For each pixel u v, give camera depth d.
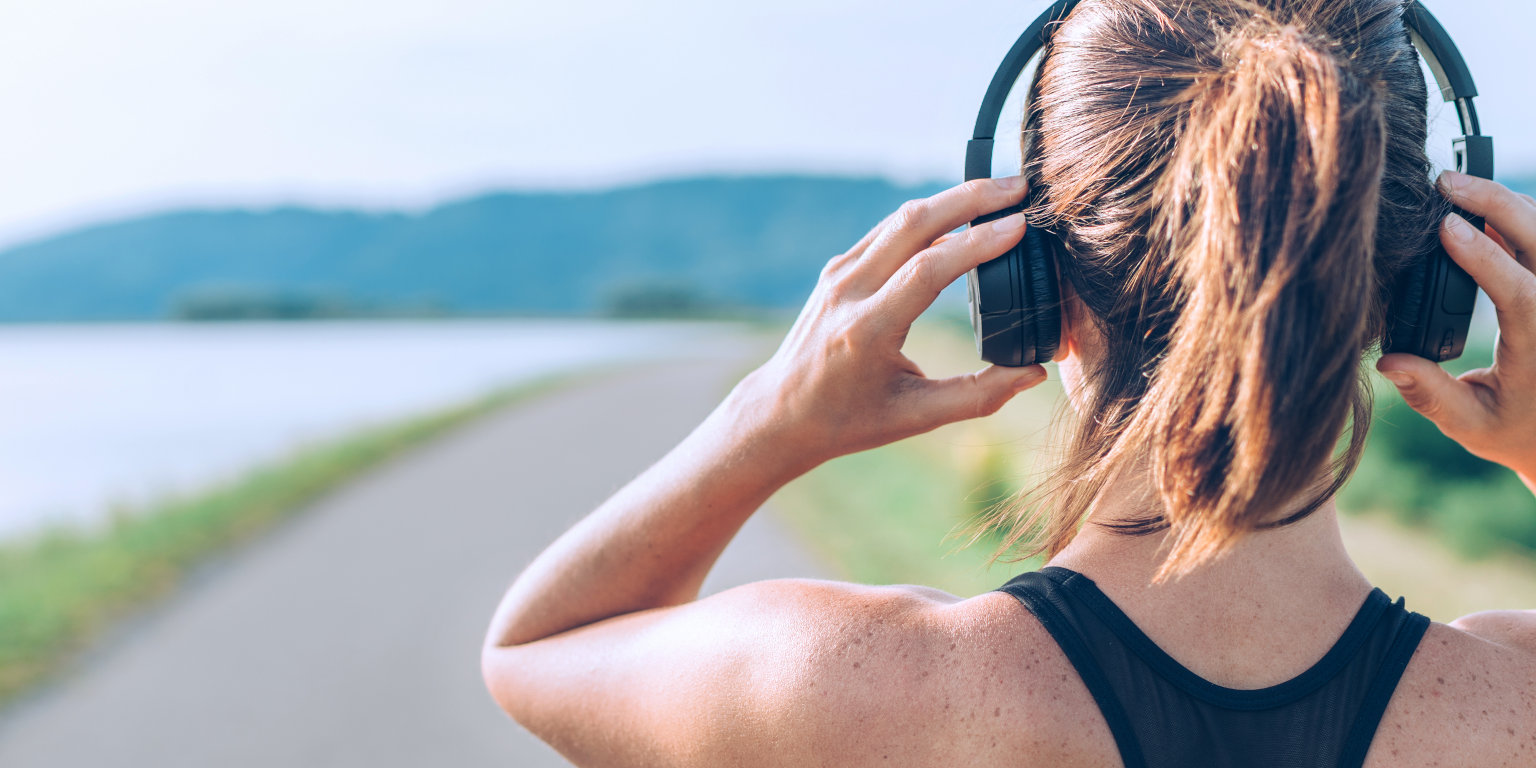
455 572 8.28
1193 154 0.54
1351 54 0.59
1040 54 0.69
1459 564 7.20
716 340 92.06
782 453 0.74
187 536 9.68
